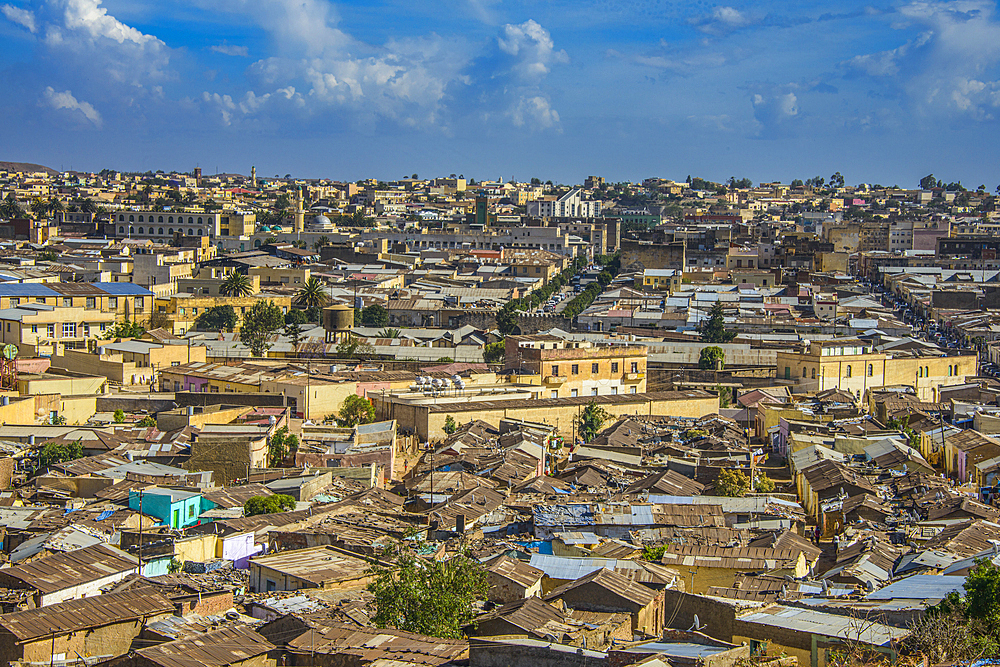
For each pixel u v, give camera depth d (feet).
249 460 483.51
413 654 233.14
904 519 395.96
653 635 248.11
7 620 244.63
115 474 451.53
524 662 219.82
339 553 329.52
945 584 284.41
